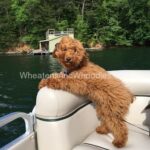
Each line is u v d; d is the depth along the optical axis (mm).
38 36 49656
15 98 17953
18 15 50438
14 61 35469
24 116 2842
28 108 15836
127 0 52562
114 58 35531
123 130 3029
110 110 3020
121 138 3006
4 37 48250
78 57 2984
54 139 2887
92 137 3230
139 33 52031
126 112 3100
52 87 2881
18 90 20141
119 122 3041
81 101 3109
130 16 52125
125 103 3064
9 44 48312
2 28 48688
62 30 50750
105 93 3020
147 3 51906
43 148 2949
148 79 3537
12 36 48812
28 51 47281
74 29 51781
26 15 50094
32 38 49250
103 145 3070
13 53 46812
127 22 52719
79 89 2955
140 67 29266
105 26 51594
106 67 29578
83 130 3201
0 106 16312
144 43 52875
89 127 3295
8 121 2641
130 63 31609
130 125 3531
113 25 51562
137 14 52031
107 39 50969
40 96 2896
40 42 46750
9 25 49344
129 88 3559
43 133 2920
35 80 23109
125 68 28844
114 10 53094
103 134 3271
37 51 43938
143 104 3580
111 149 2998
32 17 49844
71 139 3000
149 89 3533
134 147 3020
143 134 3305
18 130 11328
